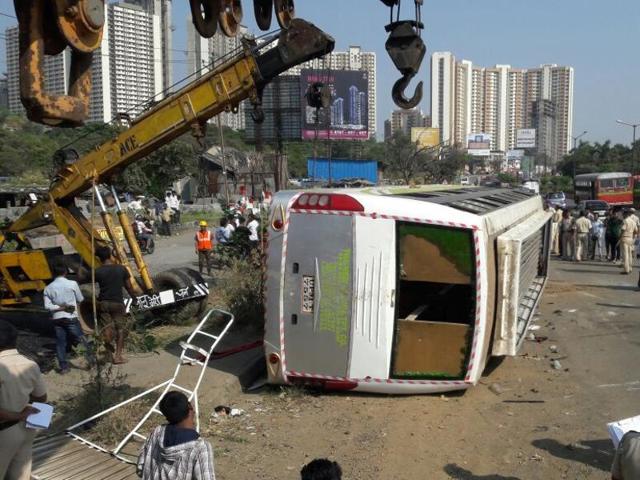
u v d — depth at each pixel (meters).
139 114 10.62
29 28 3.12
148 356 9.57
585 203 40.84
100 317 9.07
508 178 83.88
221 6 5.04
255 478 5.81
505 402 7.88
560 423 7.20
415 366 7.75
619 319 12.55
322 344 7.86
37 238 18.53
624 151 101.56
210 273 17.92
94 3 3.22
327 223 7.77
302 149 70.38
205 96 9.72
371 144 88.38
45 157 51.69
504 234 8.48
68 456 5.79
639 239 18.69
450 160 61.09
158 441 3.85
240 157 52.38
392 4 5.46
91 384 7.23
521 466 6.10
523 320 9.84
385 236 7.63
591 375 8.99
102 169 10.60
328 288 7.79
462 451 6.44
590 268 20.31
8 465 4.49
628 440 4.08
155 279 11.50
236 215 20.98
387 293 7.65
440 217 7.55
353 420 7.26
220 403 7.83
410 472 5.97
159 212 33.56
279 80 45.44
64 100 3.29
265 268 8.06
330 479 3.18
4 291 11.89
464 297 9.67
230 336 10.89
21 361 4.54
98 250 10.22
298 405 7.77
